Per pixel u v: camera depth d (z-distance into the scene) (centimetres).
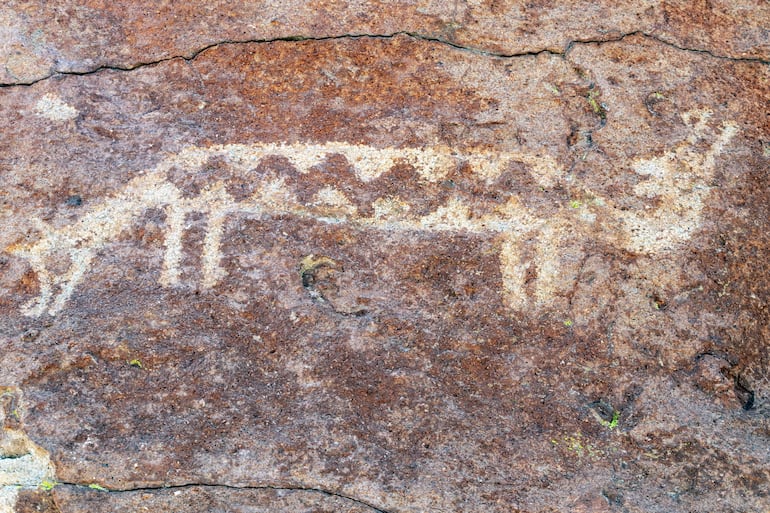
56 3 153
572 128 147
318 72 150
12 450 130
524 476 128
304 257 140
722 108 148
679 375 132
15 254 140
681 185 143
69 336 135
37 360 134
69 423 131
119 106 149
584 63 151
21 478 129
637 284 137
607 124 147
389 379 133
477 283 138
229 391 132
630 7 153
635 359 133
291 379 133
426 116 147
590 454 129
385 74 150
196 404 132
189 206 143
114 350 134
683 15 153
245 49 151
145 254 140
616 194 142
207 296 137
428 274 139
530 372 133
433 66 150
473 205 143
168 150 146
